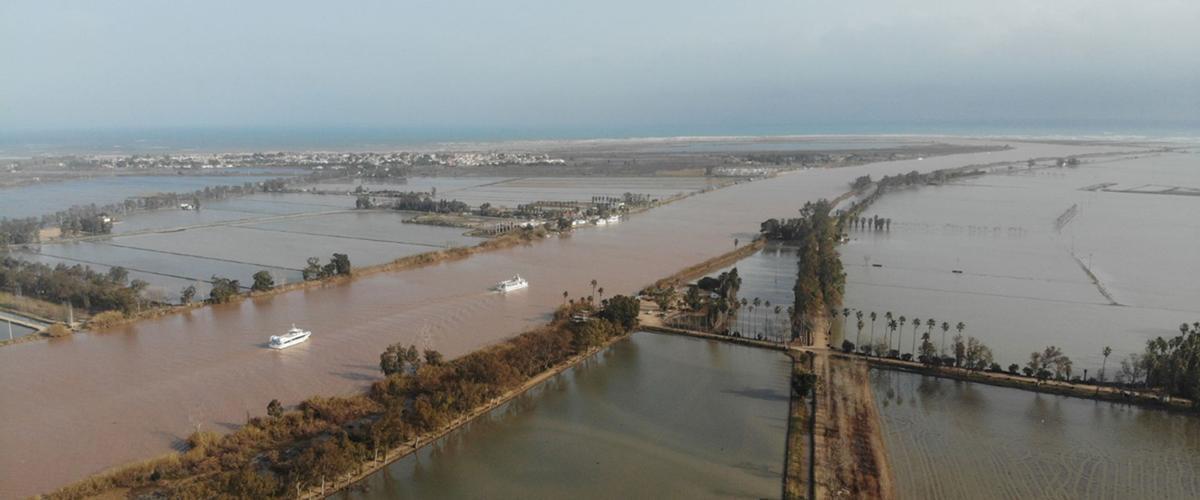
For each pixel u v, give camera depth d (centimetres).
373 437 8912
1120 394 10781
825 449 9281
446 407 9856
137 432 9550
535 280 18175
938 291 17238
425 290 17125
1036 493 8275
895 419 10231
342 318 14775
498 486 8544
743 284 18325
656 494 8350
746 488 8469
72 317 14612
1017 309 15700
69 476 8444
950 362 12025
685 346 13550
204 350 12794
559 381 11919
